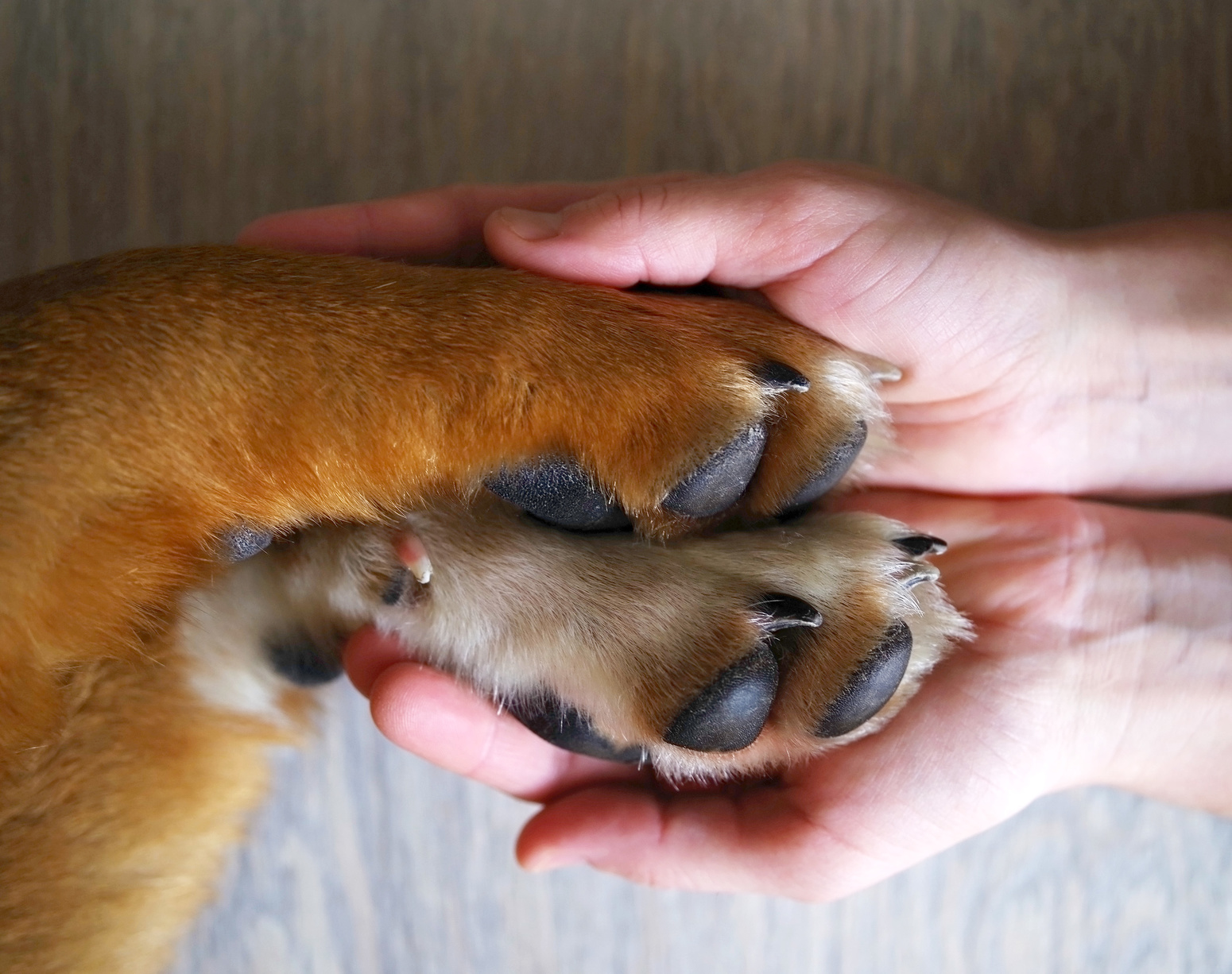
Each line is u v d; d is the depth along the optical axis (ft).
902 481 2.03
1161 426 1.98
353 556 1.78
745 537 1.72
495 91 2.11
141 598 1.62
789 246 1.76
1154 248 1.93
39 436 1.58
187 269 1.63
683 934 2.25
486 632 1.74
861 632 1.68
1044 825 2.23
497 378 1.62
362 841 2.22
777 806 1.96
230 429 1.60
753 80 2.12
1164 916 2.23
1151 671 1.98
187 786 1.87
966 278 1.82
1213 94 2.14
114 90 2.08
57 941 1.81
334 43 2.09
